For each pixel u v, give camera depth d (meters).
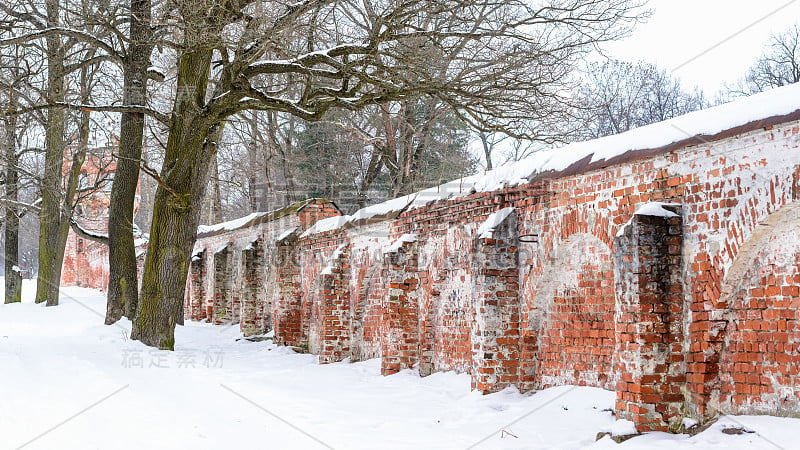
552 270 10.11
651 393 7.71
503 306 10.67
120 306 18.69
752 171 7.07
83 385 10.95
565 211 9.73
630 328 7.87
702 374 7.53
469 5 14.20
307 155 34.59
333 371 14.52
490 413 9.60
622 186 8.71
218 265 25.05
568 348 9.86
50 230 27.31
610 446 7.52
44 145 29.34
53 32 16.27
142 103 18.52
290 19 13.58
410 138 28.61
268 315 21.61
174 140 16.27
